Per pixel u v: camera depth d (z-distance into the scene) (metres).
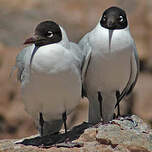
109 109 14.38
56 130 13.96
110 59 13.20
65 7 26.70
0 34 25.08
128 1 26.95
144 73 24.95
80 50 13.27
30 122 23.03
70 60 12.34
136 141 12.53
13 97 23.36
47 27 12.43
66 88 12.46
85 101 22.81
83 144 12.68
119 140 12.58
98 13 26.45
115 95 14.04
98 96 13.99
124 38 13.18
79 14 26.34
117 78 13.52
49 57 12.16
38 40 12.39
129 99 23.58
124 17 13.41
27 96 12.69
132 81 14.04
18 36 25.16
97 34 13.30
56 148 12.48
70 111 13.20
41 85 12.34
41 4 26.73
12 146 12.64
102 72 13.43
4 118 22.91
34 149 12.45
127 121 13.57
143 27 25.86
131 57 13.38
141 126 13.60
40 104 12.78
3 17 25.70
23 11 26.16
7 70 23.77
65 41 12.60
